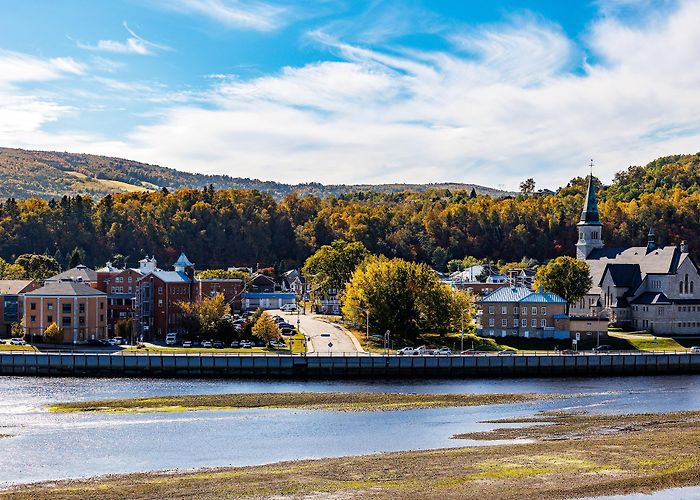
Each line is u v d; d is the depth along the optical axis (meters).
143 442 110.88
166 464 99.12
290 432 118.00
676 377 177.75
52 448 106.81
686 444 106.81
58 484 89.69
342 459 99.88
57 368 173.38
